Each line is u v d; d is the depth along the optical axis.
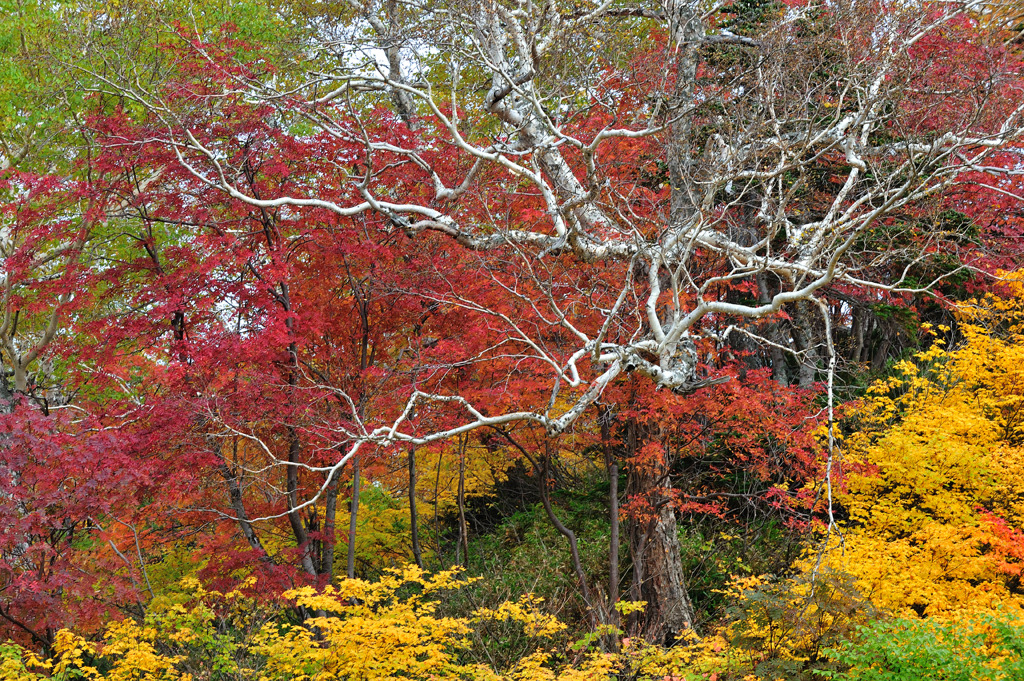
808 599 8.51
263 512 11.20
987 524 8.88
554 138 10.57
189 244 12.84
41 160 16.81
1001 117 11.33
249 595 10.35
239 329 10.51
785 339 16.47
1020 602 8.91
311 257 11.47
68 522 10.57
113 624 9.32
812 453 11.91
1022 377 10.59
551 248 10.77
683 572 13.88
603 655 9.13
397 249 11.57
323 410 10.74
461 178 11.89
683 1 11.10
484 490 18.12
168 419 9.91
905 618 8.19
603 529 15.56
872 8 11.20
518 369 11.52
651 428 12.63
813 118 10.70
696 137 11.67
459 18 11.30
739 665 8.72
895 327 16.30
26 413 10.03
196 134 10.54
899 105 11.30
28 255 11.30
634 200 13.32
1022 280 10.90
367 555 16.09
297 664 8.66
